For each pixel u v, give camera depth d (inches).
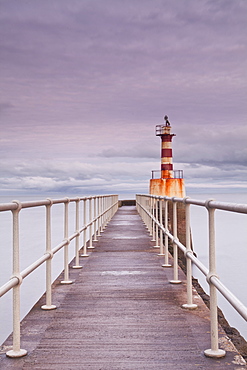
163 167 1558.8
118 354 150.7
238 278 767.7
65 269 267.3
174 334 170.6
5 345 159.6
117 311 204.4
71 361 144.4
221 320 301.7
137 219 855.1
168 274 295.4
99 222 567.8
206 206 148.9
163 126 1555.1
